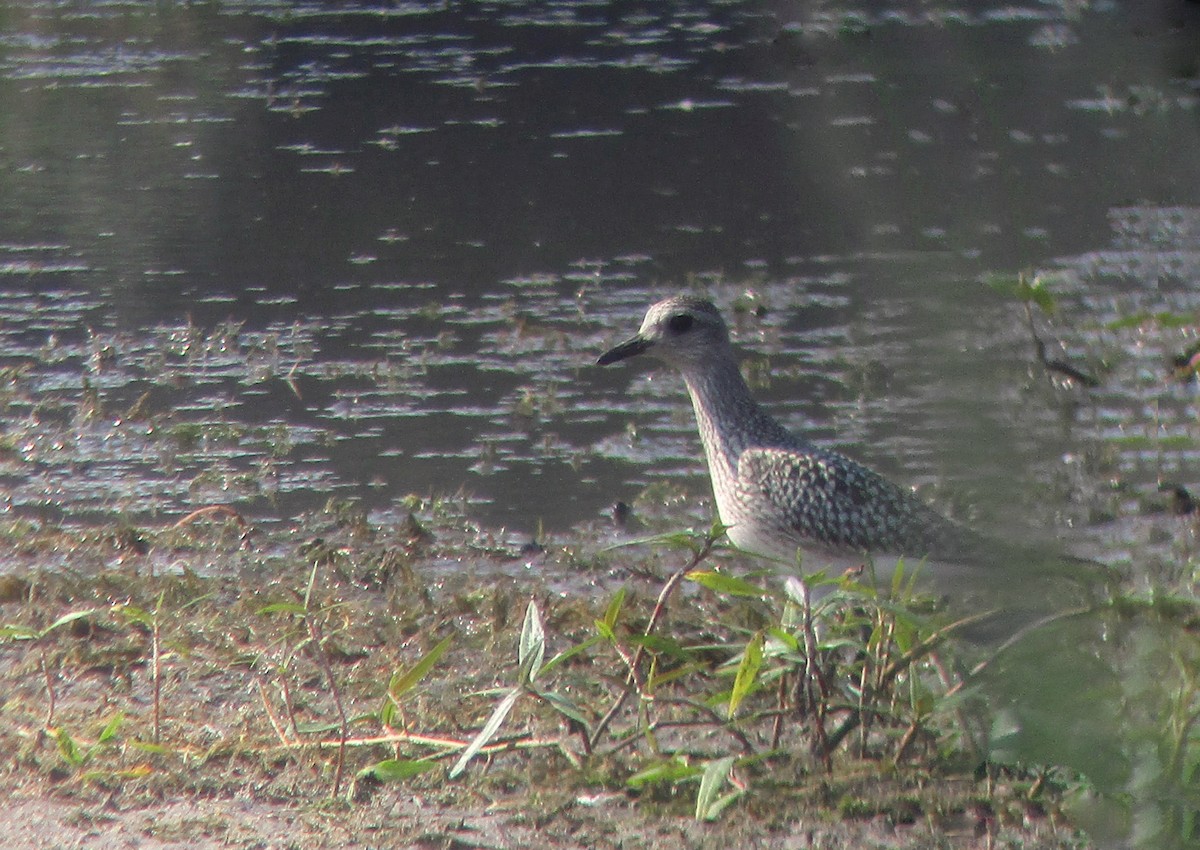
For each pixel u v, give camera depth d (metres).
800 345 15.62
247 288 17.77
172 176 21.83
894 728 8.70
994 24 27.08
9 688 9.62
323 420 14.47
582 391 15.08
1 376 15.28
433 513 12.63
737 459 10.87
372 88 26.17
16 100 25.53
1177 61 24.44
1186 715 7.17
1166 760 7.10
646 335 11.14
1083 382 13.12
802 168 21.25
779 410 13.99
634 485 13.13
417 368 15.58
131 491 13.12
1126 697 7.32
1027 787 7.97
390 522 12.48
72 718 9.12
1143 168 19.98
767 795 8.05
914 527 9.84
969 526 9.12
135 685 9.66
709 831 7.74
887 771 8.20
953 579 9.02
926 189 19.55
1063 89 23.38
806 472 10.33
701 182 21.17
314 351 16.00
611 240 19.20
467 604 10.78
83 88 26.30
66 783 8.29
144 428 14.29
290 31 30.30
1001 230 17.81
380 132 23.78
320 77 26.94
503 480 13.25
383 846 7.63
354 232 19.64
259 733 8.88
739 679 8.17
